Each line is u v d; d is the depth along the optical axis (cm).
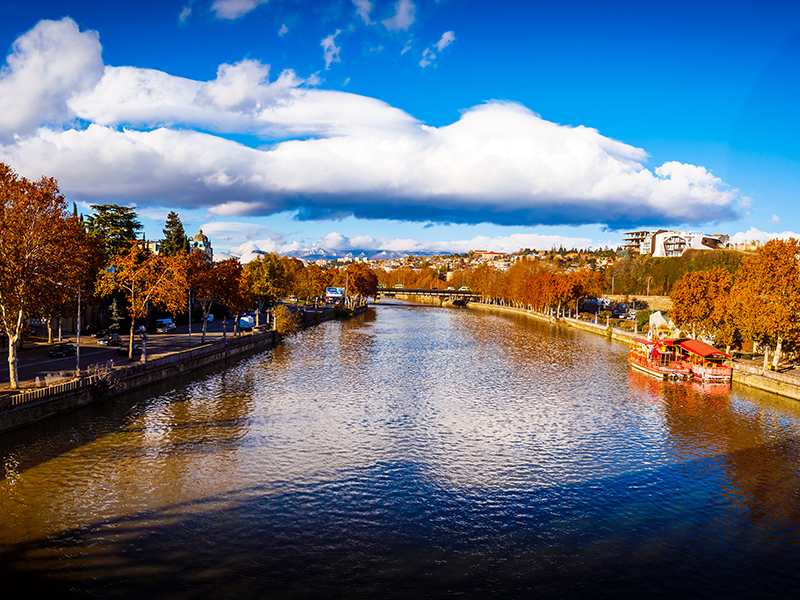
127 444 4519
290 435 4894
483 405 6241
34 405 4800
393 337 13138
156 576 2683
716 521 3444
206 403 5947
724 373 7606
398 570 2805
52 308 5900
